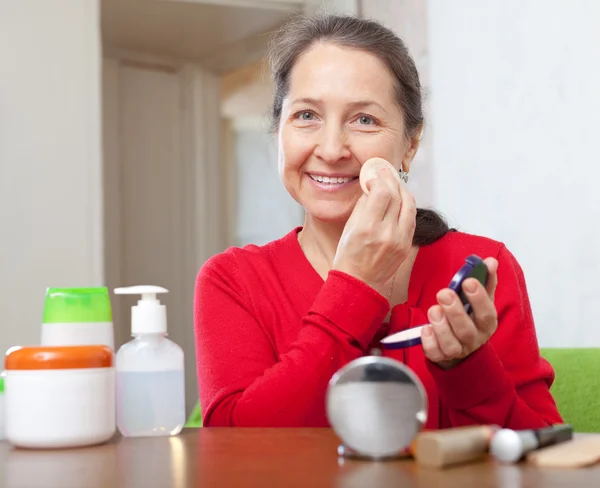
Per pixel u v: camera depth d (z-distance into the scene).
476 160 2.48
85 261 3.07
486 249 1.23
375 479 0.55
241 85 4.33
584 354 1.40
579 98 2.04
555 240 2.14
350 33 1.18
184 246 4.11
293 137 1.19
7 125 3.00
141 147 4.01
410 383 0.63
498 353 1.14
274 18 3.52
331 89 1.16
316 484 0.54
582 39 2.02
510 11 2.30
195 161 4.07
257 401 1.00
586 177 2.02
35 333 3.00
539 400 1.13
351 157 1.17
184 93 4.12
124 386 0.82
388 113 1.19
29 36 3.05
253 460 0.64
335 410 0.63
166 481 0.56
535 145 2.21
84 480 0.58
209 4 3.34
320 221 1.25
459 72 2.55
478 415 0.96
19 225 3.00
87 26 3.12
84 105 3.10
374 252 1.01
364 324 0.99
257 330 1.19
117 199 3.90
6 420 0.76
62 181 3.06
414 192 2.84
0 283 2.96
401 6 2.92
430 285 1.21
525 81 2.25
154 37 3.79
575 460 0.60
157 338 0.85
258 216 4.49
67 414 0.74
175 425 0.83
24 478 0.60
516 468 0.59
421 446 0.60
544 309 2.21
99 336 0.85
